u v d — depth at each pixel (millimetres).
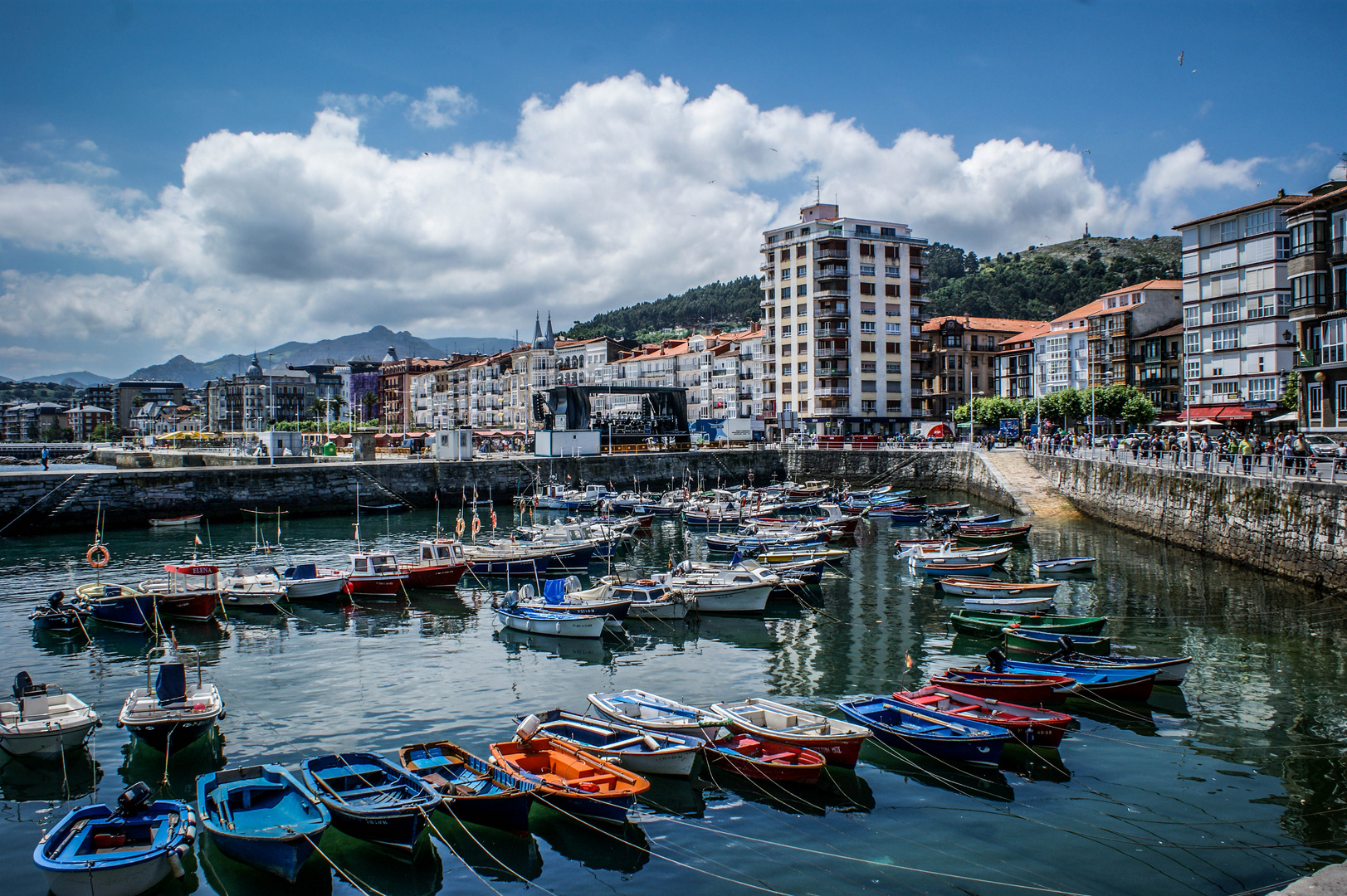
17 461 178000
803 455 117062
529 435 121125
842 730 23391
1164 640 35188
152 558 59281
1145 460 66375
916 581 50438
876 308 139375
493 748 22234
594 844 19781
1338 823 20281
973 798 21703
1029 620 36844
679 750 22125
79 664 34344
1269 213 86375
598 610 38062
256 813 19172
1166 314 125000
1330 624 37125
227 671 32844
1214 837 19719
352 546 64812
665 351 174125
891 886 17953
